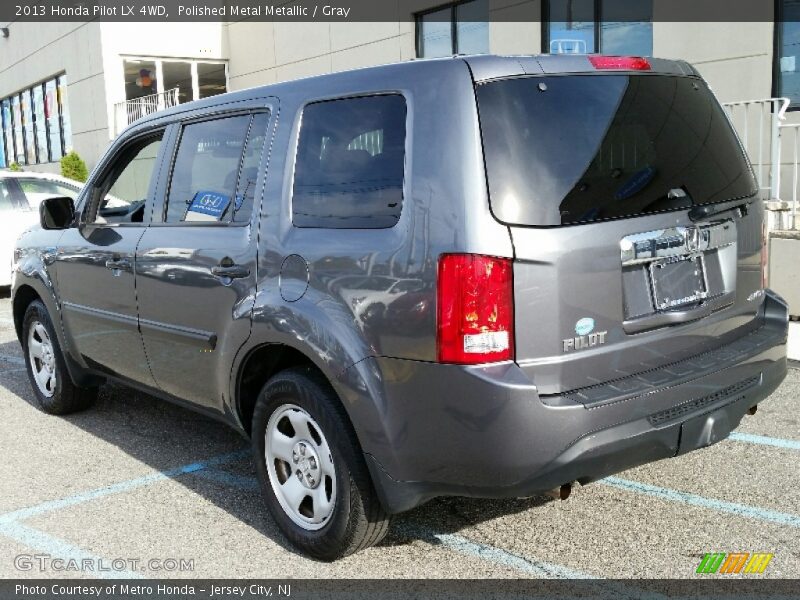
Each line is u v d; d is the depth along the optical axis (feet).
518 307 9.12
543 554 11.14
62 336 16.90
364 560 11.20
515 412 8.98
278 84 12.21
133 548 11.82
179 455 15.64
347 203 10.55
